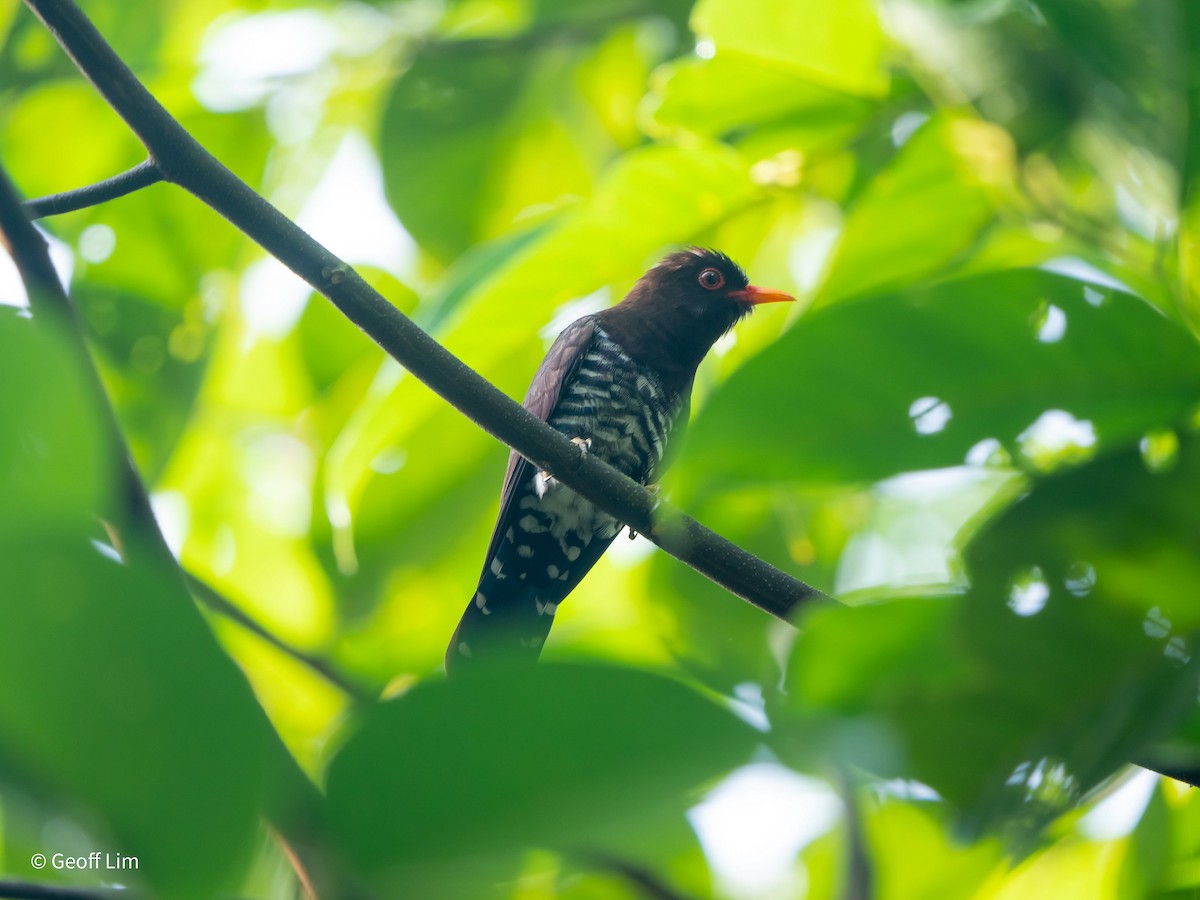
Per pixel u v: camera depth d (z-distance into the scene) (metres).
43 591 2.57
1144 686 4.04
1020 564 4.13
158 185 12.43
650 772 2.80
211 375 13.52
